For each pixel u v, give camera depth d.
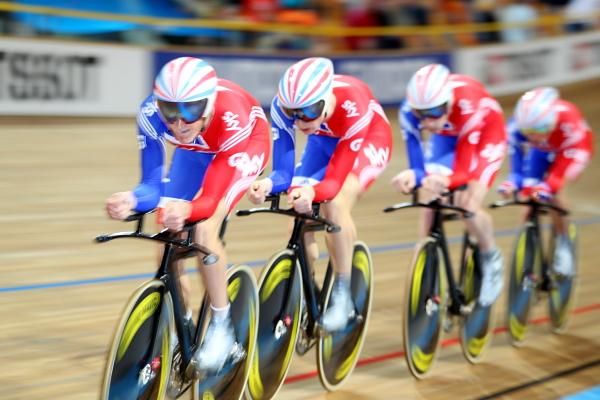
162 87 6.73
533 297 12.41
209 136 7.44
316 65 8.23
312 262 9.34
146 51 27.09
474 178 10.64
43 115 24.61
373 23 34.91
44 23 26.08
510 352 11.94
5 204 16.55
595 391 10.41
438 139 11.02
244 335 8.15
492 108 10.81
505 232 19.62
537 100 11.36
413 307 9.89
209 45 30.41
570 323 13.67
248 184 7.80
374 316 12.71
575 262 13.20
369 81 33.28
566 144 11.94
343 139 8.75
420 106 9.47
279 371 8.82
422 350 10.20
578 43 41.16
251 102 8.12
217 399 7.91
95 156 21.89
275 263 8.55
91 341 10.16
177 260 7.25
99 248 14.44
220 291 7.45
